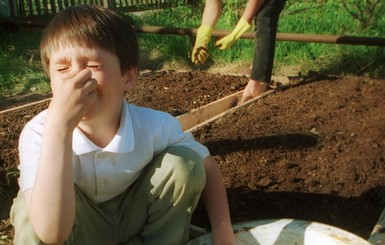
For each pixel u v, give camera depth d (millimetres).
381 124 3219
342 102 3676
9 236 2330
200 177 1771
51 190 1488
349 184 2467
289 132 3104
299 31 5746
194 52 3607
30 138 1686
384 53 5074
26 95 4758
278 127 3205
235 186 2455
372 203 2334
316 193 2393
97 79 1606
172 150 1801
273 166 2664
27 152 1668
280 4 3727
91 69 1604
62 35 1614
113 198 1843
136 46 1746
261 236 1859
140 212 1849
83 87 1534
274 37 3773
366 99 3746
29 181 1620
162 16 7473
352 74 4930
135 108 1844
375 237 1958
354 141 2967
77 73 1562
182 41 6020
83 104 1540
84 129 1710
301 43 5410
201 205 2320
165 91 4344
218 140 3014
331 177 2535
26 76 5227
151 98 4145
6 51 6027
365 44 4406
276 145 2914
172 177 1751
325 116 3398
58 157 1510
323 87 4066
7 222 2443
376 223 2111
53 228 1494
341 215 2246
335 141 2975
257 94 3877
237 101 4020
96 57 1600
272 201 2334
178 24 6930
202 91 4324
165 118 1858
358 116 3395
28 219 1639
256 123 3299
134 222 1864
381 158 2717
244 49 5613
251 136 3059
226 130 3186
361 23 5633
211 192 1900
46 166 1504
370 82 4156
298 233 1817
